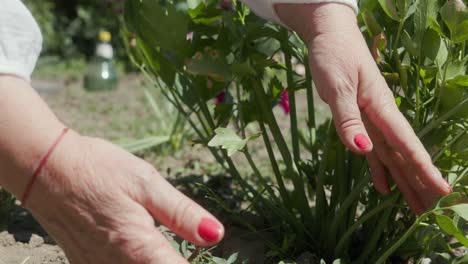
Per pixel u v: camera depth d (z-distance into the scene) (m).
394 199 0.80
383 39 0.78
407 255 0.87
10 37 0.62
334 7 0.74
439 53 0.76
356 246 0.90
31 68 0.64
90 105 2.39
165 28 0.89
